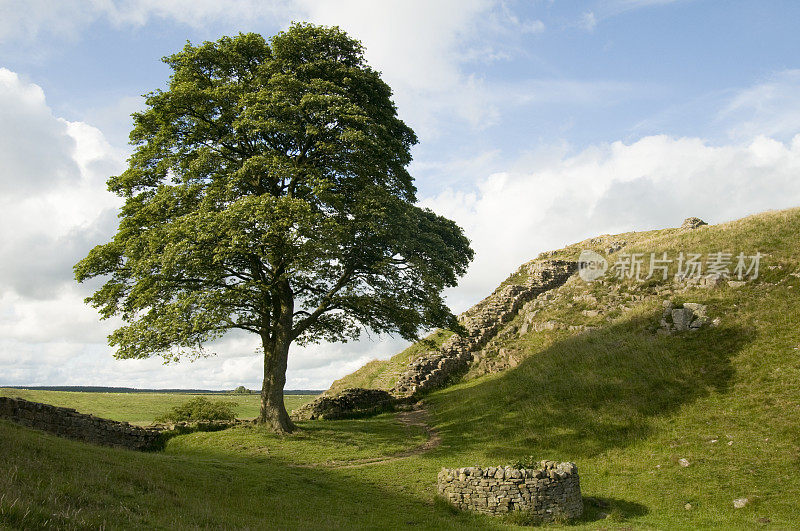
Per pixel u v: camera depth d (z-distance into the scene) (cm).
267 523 1207
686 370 2427
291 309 2628
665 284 3450
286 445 2250
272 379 2553
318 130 2356
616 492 1784
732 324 2603
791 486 1599
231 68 2547
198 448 2175
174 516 1077
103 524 867
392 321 2698
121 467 1343
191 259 2117
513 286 4722
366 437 2511
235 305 2309
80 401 3725
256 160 2248
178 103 2370
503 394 2955
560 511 1590
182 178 2400
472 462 2102
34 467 1119
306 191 2366
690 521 1518
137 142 2523
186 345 2350
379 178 2684
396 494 1747
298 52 2556
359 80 2622
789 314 2498
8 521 771
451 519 1550
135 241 2234
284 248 2169
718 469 1777
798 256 2916
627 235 5697
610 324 3253
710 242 3631
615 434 2184
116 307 2411
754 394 2117
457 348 4094
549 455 2152
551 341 3572
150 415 3441
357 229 2367
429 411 3222
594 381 2639
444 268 2647
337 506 1540
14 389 3831
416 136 2952
